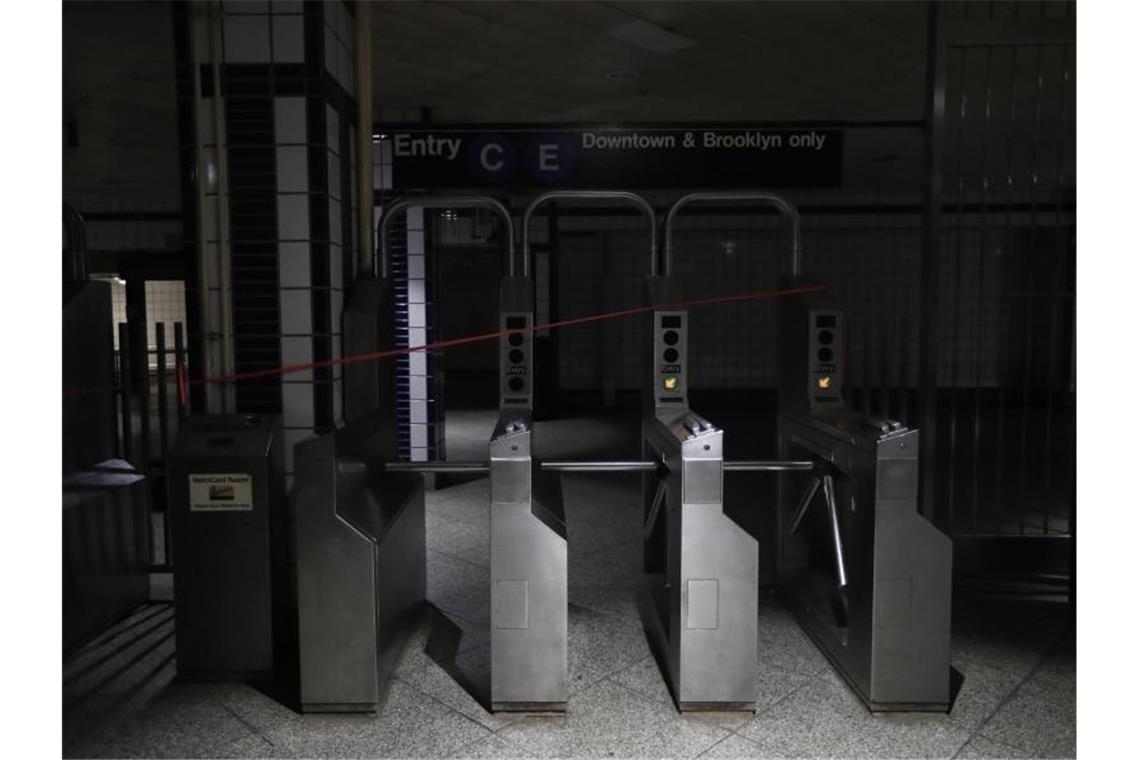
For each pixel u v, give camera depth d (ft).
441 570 13.07
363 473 9.64
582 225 34.04
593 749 7.77
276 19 10.30
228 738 7.97
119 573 11.03
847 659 9.05
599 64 17.07
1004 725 8.16
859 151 25.90
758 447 24.41
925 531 8.24
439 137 15.23
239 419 9.56
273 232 10.53
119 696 8.89
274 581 9.61
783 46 16.03
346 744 7.87
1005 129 22.65
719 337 34.86
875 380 32.37
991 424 28.73
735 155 15.12
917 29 15.16
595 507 17.15
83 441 11.09
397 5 13.93
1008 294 12.69
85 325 11.09
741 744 7.84
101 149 25.02
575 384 35.99
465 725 8.23
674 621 8.75
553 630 8.37
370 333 10.61
